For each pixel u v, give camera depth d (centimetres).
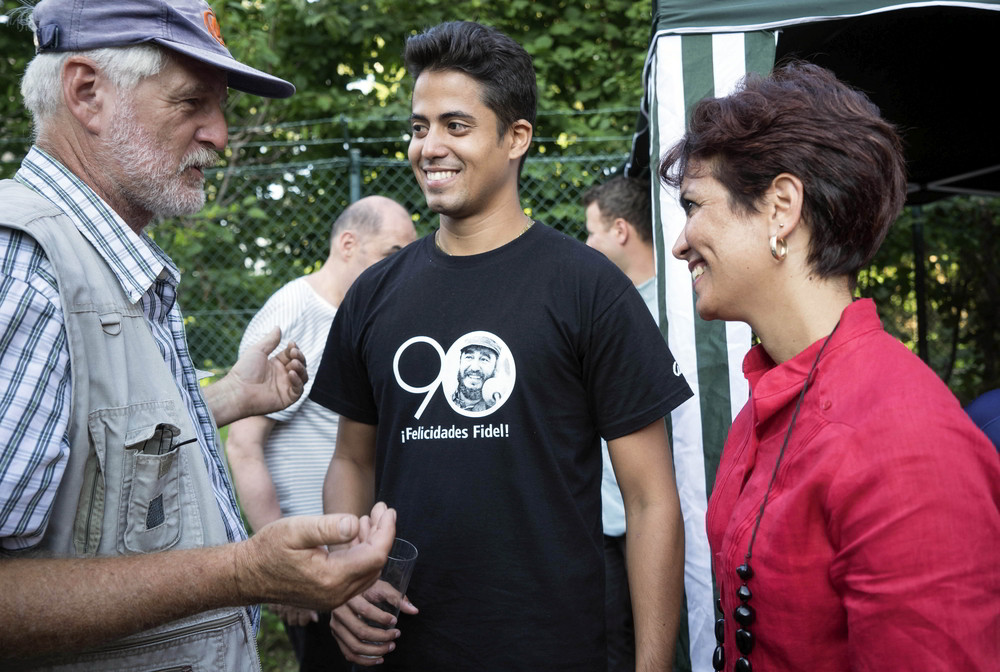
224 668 136
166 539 131
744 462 125
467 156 172
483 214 178
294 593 118
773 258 120
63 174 135
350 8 653
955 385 541
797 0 242
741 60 247
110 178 140
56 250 124
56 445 116
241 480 256
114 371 128
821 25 283
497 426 167
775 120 119
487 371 168
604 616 172
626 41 677
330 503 195
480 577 164
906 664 95
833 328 119
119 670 127
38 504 114
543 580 163
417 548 168
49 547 122
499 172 176
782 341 123
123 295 133
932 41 300
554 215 543
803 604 108
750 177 120
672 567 170
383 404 178
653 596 169
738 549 117
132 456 127
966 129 399
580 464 172
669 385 171
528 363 167
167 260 149
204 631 134
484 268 175
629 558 175
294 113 630
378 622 154
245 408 190
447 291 175
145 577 116
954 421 100
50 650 114
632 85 642
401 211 303
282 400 194
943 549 94
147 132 139
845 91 121
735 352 244
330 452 273
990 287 538
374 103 660
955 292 543
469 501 166
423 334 175
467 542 165
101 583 114
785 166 117
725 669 123
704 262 128
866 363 111
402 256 189
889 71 328
